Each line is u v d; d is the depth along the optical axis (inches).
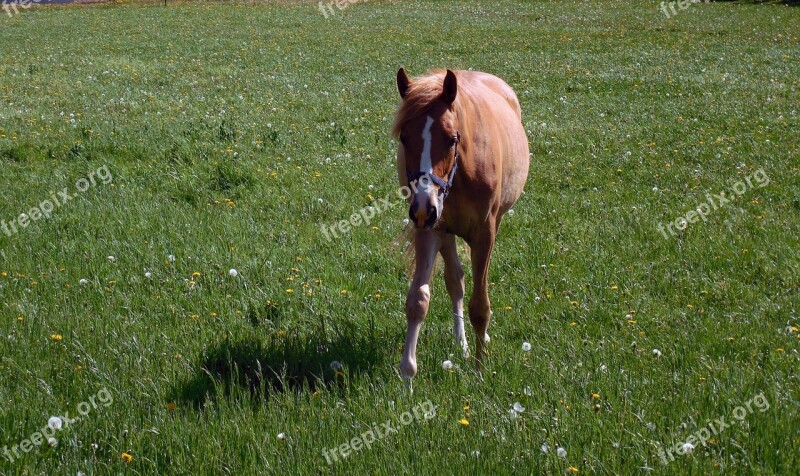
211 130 508.1
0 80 722.2
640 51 987.9
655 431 177.5
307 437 176.2
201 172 408.8
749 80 751.7
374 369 213.0
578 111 614.2
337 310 253.4
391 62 914.1
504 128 247.9
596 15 1407.5
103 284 269.9
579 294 269.7
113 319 239.6
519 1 1672.0
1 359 212.8
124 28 1272.1
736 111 596.4
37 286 265.0
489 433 176.4
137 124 531.8
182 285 268.5
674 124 554.9
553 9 1521.9
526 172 276.1
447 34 1177.4
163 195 376.5
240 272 281.3
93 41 1101.7
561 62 900.0
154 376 204.8
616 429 177.0
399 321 246.7
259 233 327.0
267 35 1176.2
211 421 181.8
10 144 463.5
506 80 783.1
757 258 298.7
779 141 493.0
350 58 944.3
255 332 236.4
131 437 175.3
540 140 502.6
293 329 239.3
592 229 335.6
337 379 209.5
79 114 566.6
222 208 361.1
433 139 197.9
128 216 341.4
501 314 256.1
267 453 170.4
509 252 310.0
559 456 165.5
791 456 166.7
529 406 191.3
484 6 1594.5
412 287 209.8
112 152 456.1
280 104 633.0
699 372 211.0
